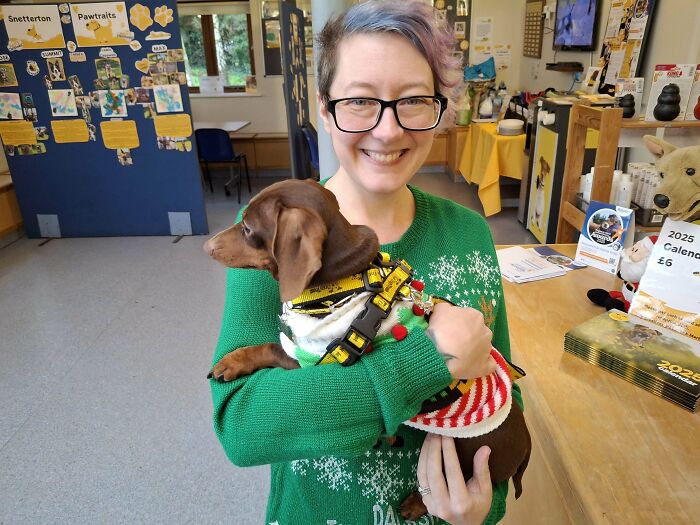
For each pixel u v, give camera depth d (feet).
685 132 7.85
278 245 2.44
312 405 2.30
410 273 2.77
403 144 2.79
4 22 14.11
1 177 16.74
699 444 3.39
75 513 6.70
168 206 16.03
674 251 4.51
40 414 8.43
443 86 2.90
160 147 15.35
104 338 10.56
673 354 4.04
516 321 4.98
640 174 8.06
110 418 8.33
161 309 11.68
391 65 2.62
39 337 10.64
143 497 6.92
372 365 2.36
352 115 2.73
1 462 7.50
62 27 14.16
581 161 8.75
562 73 17.66
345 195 3.18
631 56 12.67
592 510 2.93
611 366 4.11
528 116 15.10
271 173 23.98
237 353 2.67
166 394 8.84
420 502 2.88
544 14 19.16
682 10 10.82
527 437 3.15
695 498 2.99
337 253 2.58
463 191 19.94
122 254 14.98
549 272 5.97
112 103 14.89
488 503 2.74
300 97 16.06
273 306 2.85
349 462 2.85
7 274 13.82
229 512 6.70
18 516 6.66
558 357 4.38
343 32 2.71
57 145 15.34
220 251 2.65
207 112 23.68
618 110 7.36
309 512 2.91
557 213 12.63
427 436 2.84
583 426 3.57
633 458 3.29
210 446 7.75
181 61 14.44
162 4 13.89
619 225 5.84
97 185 15.80
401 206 3.17
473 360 2.48
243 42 22.61
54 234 16.37
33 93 14.79
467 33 22.27
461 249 3.24
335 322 2.50
